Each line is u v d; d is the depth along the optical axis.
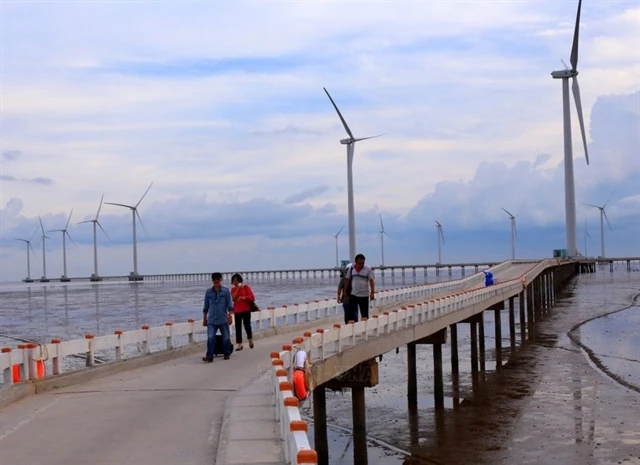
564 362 37.22
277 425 11.63
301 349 15.71
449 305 30.83
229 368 19.39
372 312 37.06
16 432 12.09
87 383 17.38
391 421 25.09
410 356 27.98
